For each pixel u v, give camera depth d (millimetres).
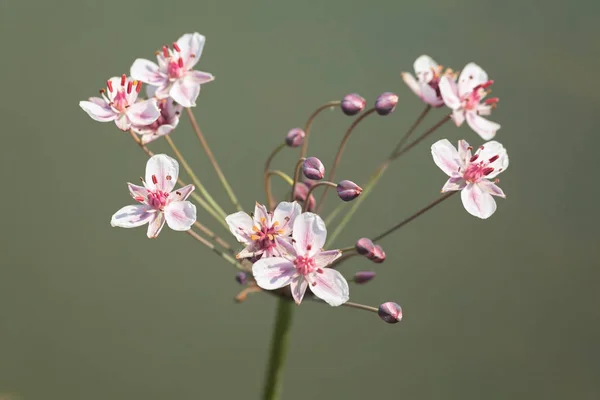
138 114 632
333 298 610
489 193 626
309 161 621
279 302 651
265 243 615
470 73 660
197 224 632
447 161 627
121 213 620
